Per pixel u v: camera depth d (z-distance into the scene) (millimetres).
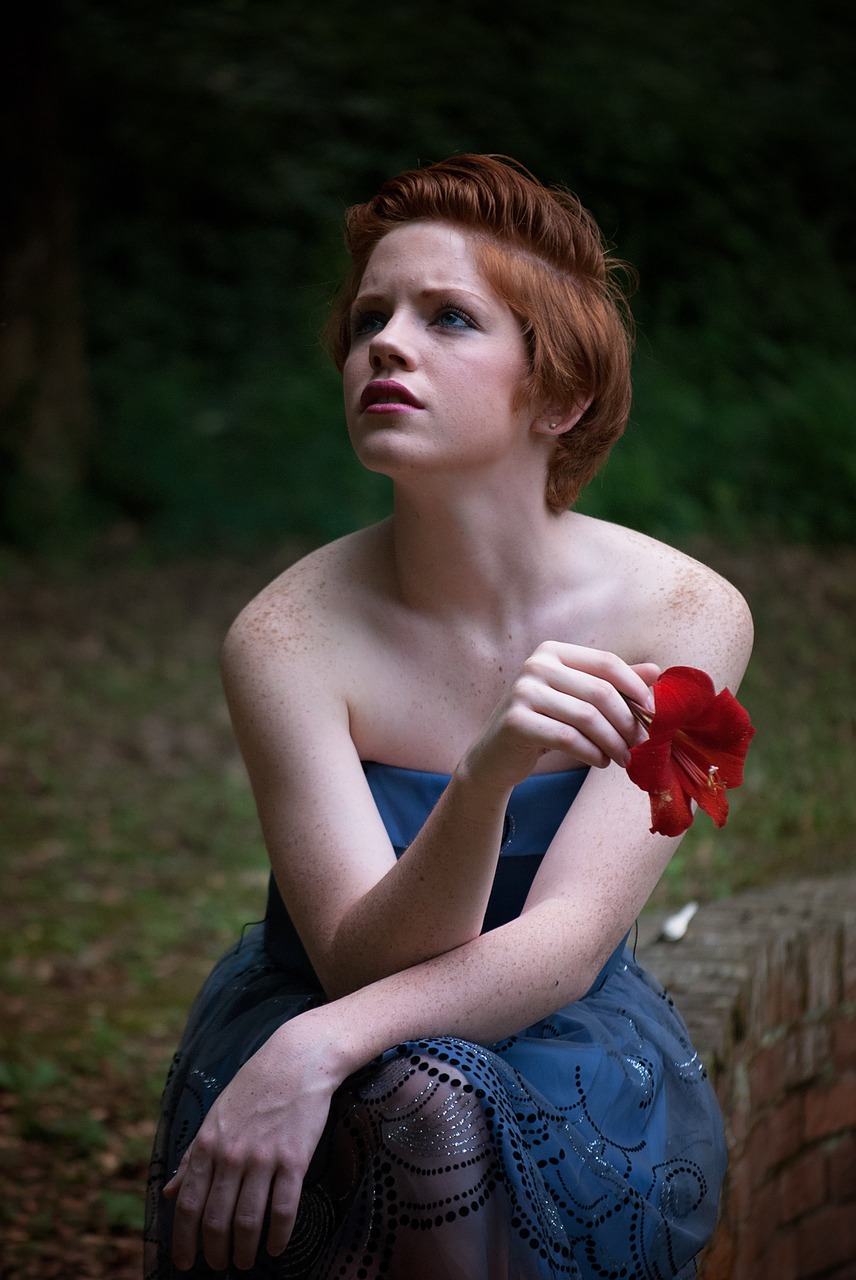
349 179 13820
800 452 11188
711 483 11219
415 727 1850
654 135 13539
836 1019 3025
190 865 5820
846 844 5254
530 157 13711
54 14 10797
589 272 1830
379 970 1625
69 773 6801
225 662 1862
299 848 1726
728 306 13055
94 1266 2777
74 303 11273
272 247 13492
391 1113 1498
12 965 4723
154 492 11211
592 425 1845
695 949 2730
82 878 5617
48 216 11000
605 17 14406
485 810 1512
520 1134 1530
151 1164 1853
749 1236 2521
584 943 1653
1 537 10766
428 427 1710
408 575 1836
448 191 1765
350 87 13859
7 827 6121
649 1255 1655
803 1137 2889
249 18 13750
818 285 13430
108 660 8539
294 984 1901
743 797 5777
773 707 7047
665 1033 1899
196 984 4633
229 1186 1503
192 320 13125
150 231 13398
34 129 10883
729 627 1859
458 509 1771
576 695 1463
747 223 13719
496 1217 1482
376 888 1612
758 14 14883
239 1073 1539
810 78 14820
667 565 1900
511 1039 1696
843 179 14289
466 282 1728
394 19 13930
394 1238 1477
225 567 10500
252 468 11586
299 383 12234
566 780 1828
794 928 2914
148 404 11781
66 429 11102
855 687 7465
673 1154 1786
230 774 6926
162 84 13609
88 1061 3906
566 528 1903
